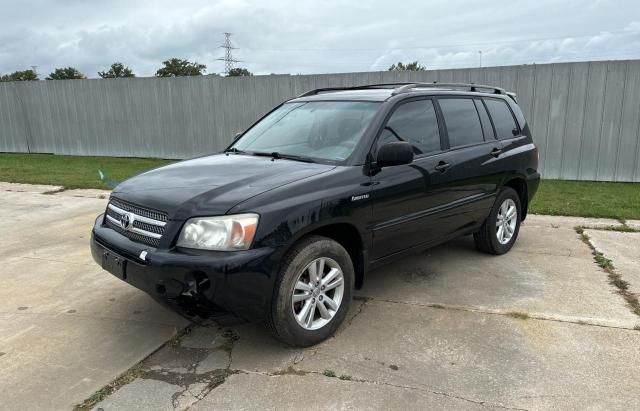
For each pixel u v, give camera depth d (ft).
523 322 12.92
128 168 44.19
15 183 35.60
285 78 44.11
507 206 18.65
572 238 20.86
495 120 18.19
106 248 11.80
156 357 11.29
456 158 15.51
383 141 13.42
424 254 18.72
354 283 12.87
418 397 9.72
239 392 9.91
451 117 16.07
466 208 16.17
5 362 11.06
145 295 14.79
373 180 12.71
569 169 36.60
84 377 10.47
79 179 37.01
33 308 13.93
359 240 12.67
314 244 11.28
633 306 13.89
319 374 10.53
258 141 15.40
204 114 48.32
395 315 13.39
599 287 15.34
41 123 56.65
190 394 9.87
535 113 36.65
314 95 16.98
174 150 50.72
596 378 10.37
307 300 11.44
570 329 12.51
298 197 11.09
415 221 14.07
